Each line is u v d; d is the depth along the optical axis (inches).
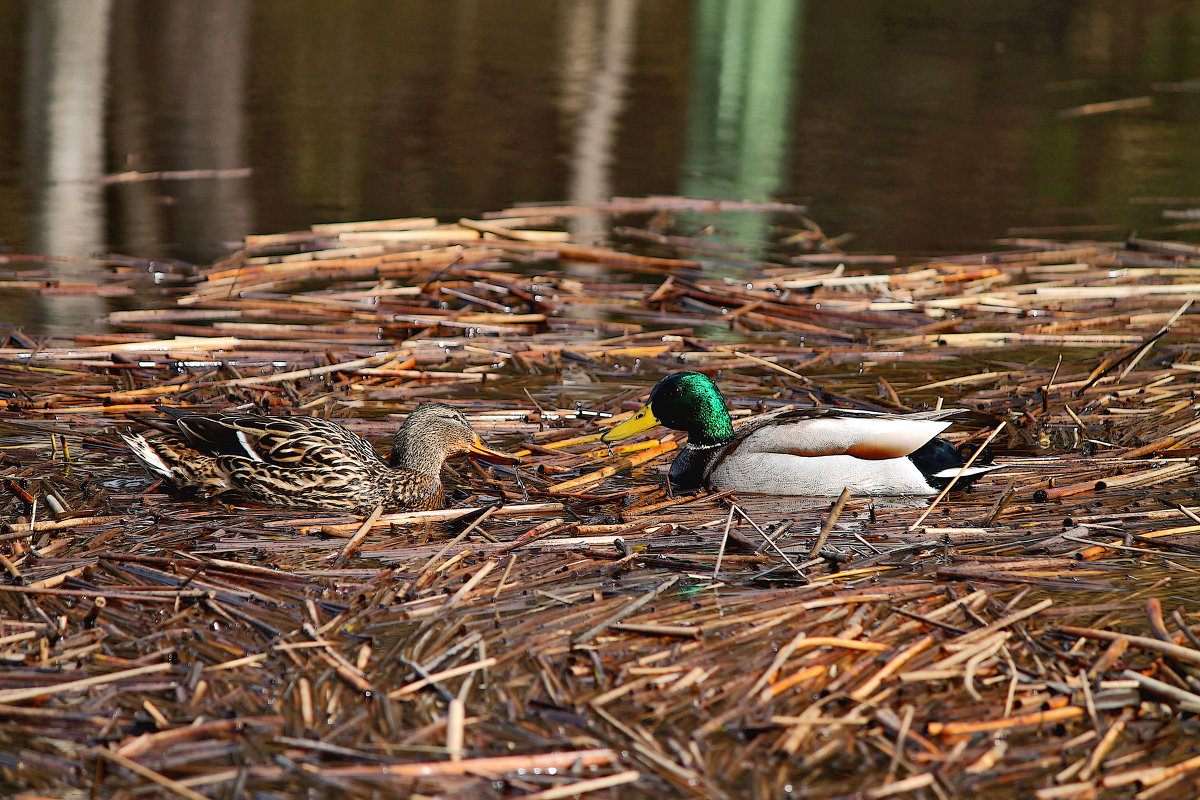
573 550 380.2
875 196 1030.4
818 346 641.6
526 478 449.1
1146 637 314.8
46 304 665.6
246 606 334.3
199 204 924.6
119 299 683.4
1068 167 1155.9
